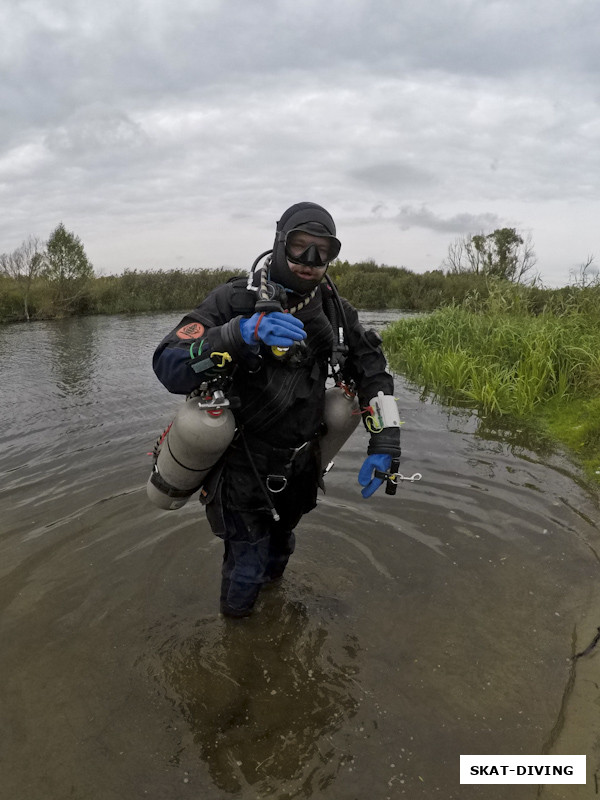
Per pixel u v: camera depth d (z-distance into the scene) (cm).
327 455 272
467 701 239
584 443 518
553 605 297
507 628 282
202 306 235
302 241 222
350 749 219
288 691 248
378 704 239
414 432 566
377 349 271
